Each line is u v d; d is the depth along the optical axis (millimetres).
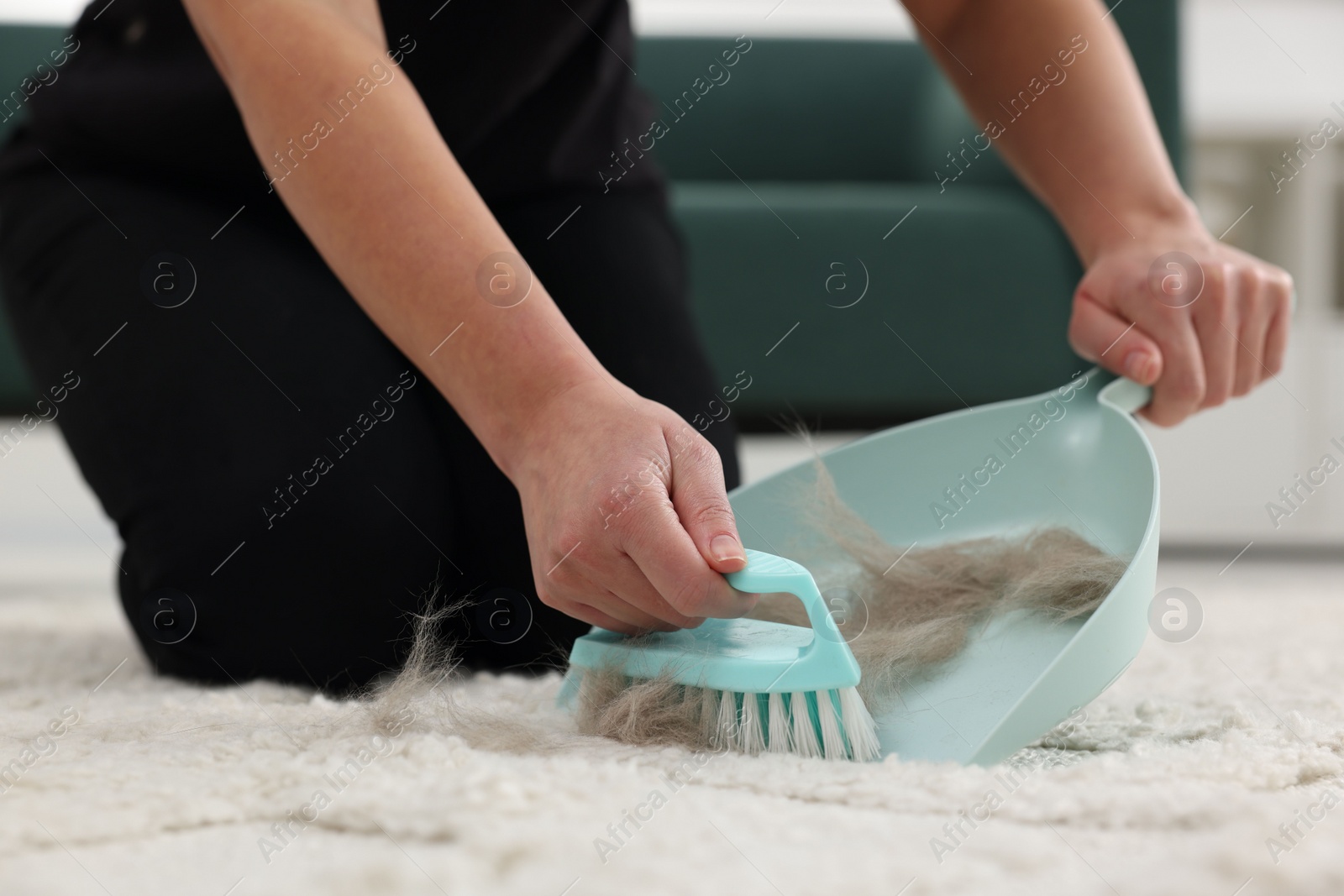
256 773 441
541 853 337
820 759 472
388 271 561
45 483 2359
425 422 812
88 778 439
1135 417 724
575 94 895
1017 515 638
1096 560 540
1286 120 2213
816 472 644
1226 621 1067
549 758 470
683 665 506
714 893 309
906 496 664
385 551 737
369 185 568
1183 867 325
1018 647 521
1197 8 2244
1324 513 1988
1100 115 817
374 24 653
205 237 812
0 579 1691
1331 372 2029
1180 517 1965
